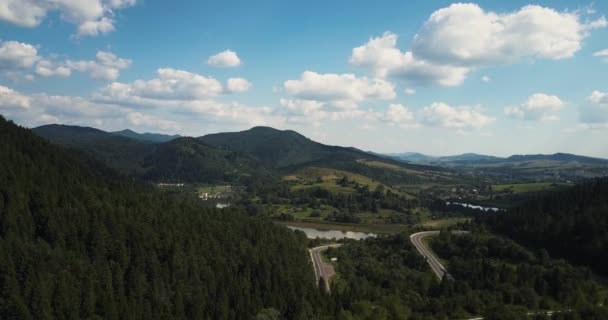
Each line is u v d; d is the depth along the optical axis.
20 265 131.75
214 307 154.62
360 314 165.75
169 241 174.38
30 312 122.25
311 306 166.75
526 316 164.00
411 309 177.00
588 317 165.25
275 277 177.12
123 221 171.75
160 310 143.75
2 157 183.88
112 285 144.75
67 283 132.88
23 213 153.50
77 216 162.12
